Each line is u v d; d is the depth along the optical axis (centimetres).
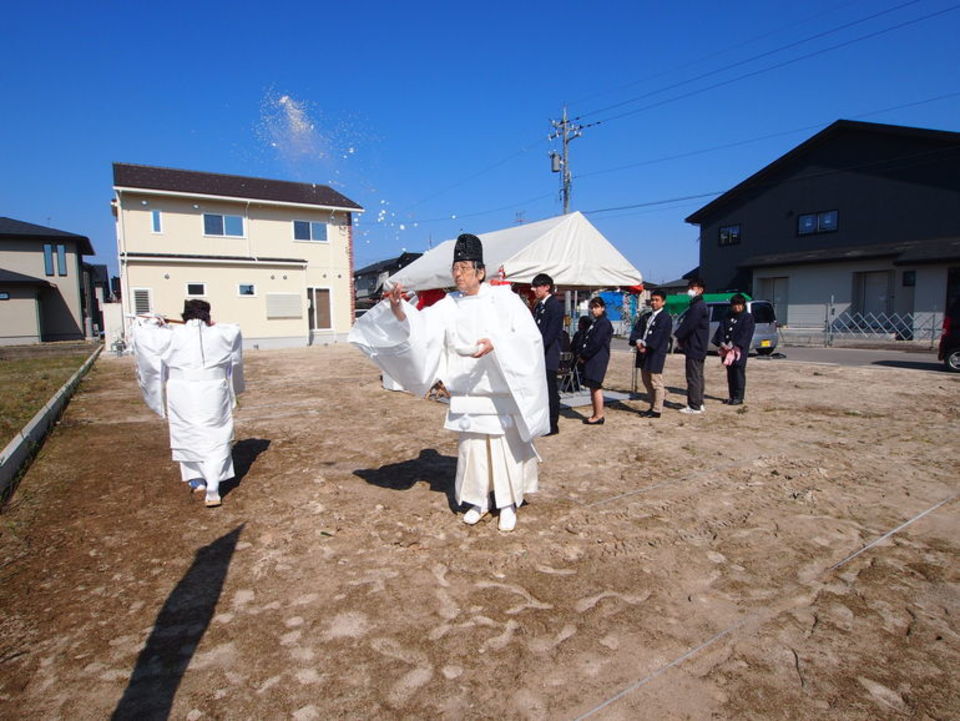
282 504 410
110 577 304
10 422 679
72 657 236
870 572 300
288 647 240
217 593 286
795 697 207
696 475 464
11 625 259
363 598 279
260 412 784
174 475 487
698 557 318
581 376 871
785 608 266
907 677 217
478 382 340
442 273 907
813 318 2292
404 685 216
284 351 2030
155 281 2022
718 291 2711
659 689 212
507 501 352
